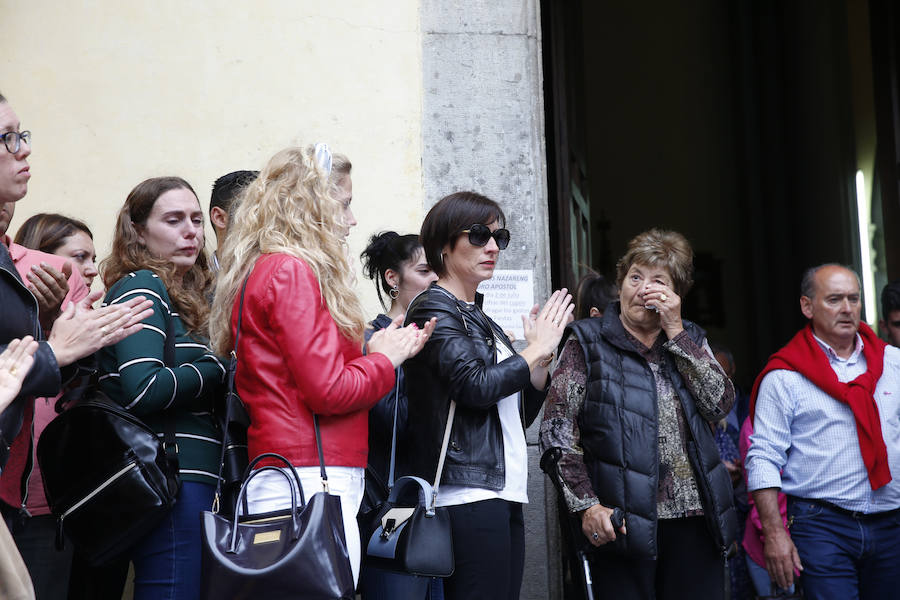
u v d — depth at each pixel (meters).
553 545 5.95
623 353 4.85
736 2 16.17
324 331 3.57
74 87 5.93
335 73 6.11
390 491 4.05
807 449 5.41
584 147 9.16
